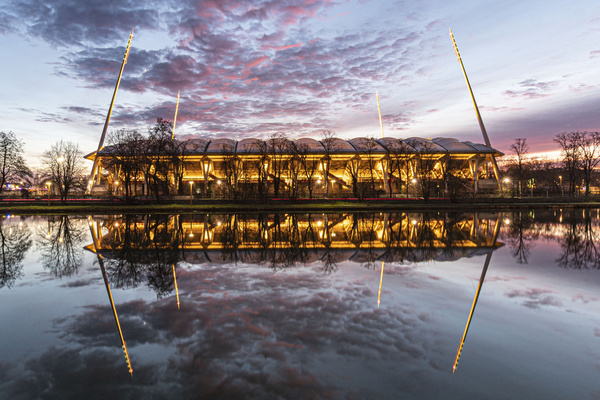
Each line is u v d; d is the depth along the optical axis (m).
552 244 13.61
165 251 12.17
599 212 36.38
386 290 6.87
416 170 67.50
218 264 9.73
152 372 3.66
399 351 4.12
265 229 20.05
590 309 5.73
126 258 10.83
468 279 7.84
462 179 65.50
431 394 3.19
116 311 5.71
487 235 16.66
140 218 29.92
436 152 65.94
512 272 8.60
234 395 3.19
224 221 26.28
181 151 61.00
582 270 8.83
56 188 64.31
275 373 3.60
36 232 18.97
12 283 7.71
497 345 4.30
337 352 4.09
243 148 66.12
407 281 7.64
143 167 55.34
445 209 42.78
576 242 14.17
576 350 4.17
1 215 35.59
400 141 63.06
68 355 4.09
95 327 5.00
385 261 10.09
